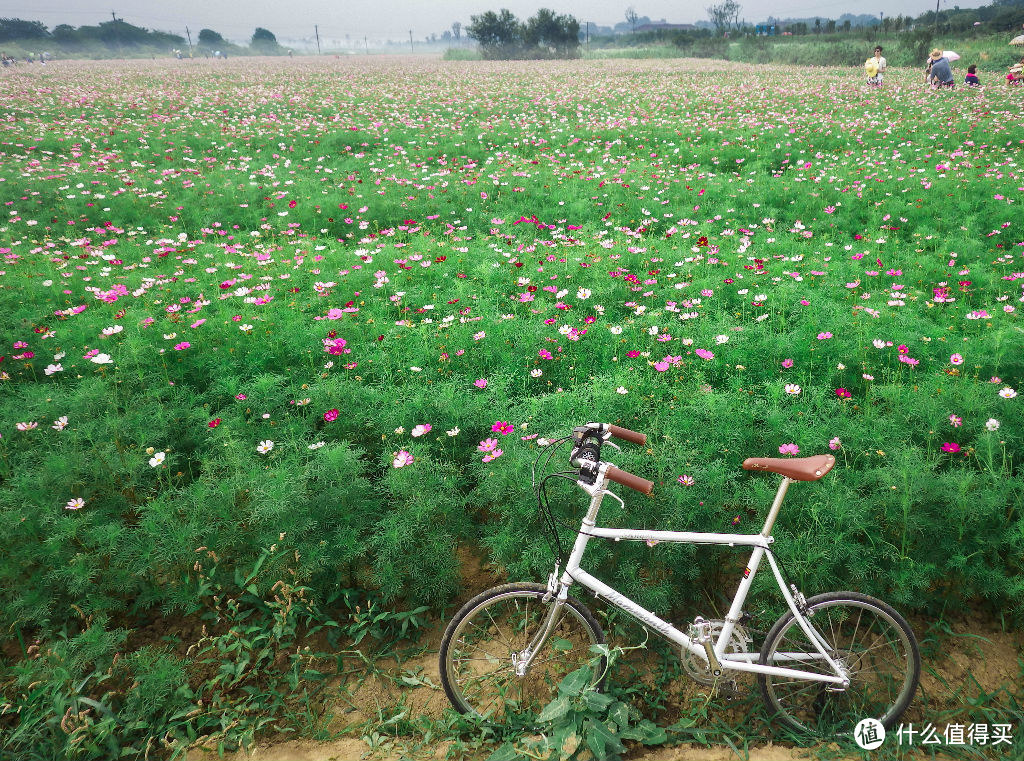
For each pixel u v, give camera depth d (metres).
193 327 5.36
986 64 29.36
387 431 4.16
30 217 9.41
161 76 30.38
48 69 37.66
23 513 3.27
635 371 4.72
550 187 10.42
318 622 3.24
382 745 2.64
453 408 4.23
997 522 3.15
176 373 5.00
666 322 5.71
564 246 7.83
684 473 3.32
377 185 10.77
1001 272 6.88
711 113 17.55
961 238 7.54
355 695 2.91
